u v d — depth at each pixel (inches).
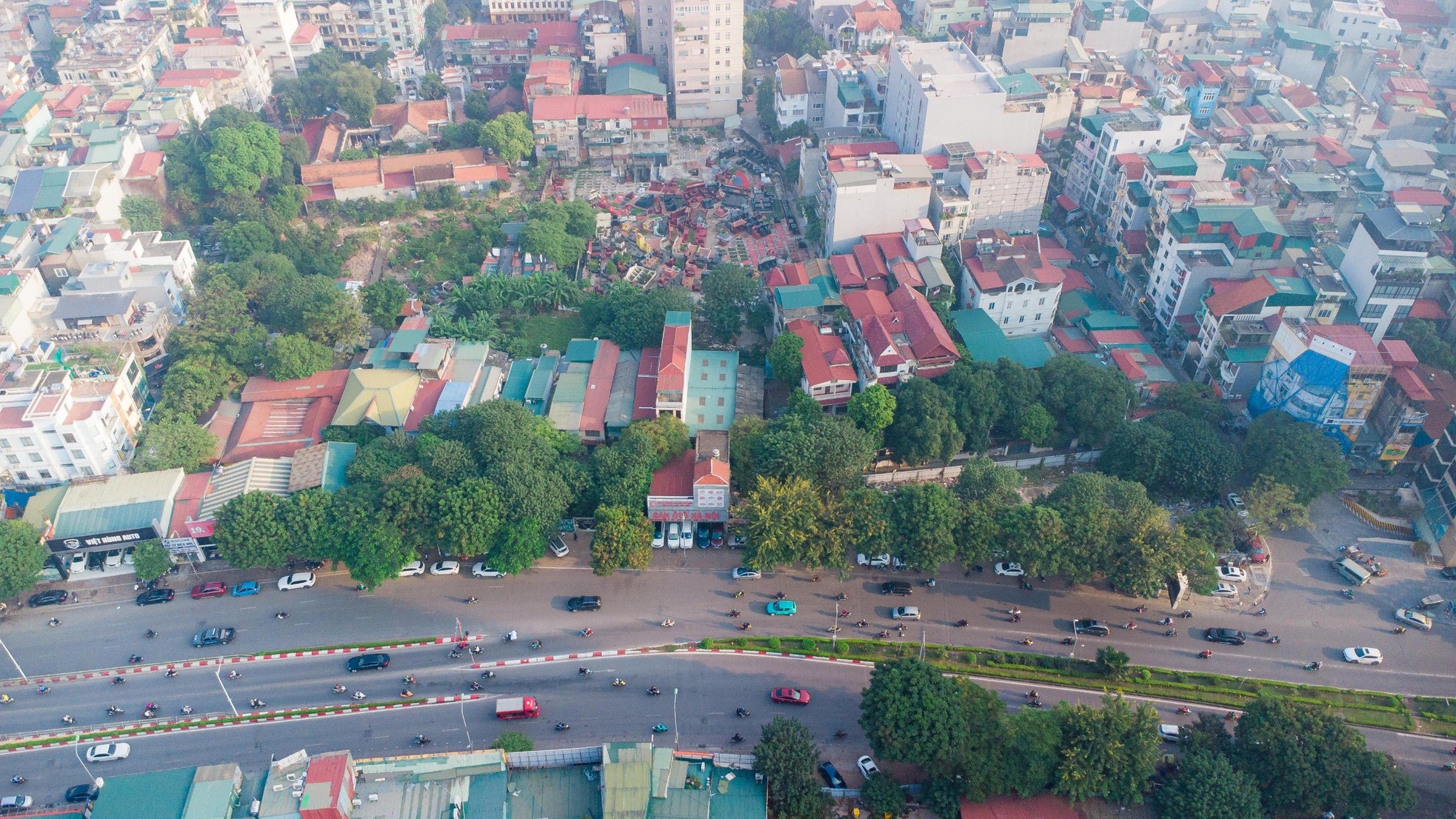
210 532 5610.2
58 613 5502.0
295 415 6619.1
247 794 3946.9
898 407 6245.1
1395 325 6953.7
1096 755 4298.7
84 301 6815.9
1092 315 7465.6
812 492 5492.1
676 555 5797.2
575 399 6560.0
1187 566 5231.3
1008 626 5398.6
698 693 5032.0
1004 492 5674.2
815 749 4739.2
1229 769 4303.6
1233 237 7052.2
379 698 5017.2
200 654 5260.8
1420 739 4830.2
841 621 5413.4
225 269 7583.7
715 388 6717.5
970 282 7426.2
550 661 5196.9
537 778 4190.5
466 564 5757.9
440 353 6727.4
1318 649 5275.6
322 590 5615.2
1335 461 5900.6
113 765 4719.5
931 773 4419.3
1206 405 6407.5
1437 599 5472.4
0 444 5753.0
